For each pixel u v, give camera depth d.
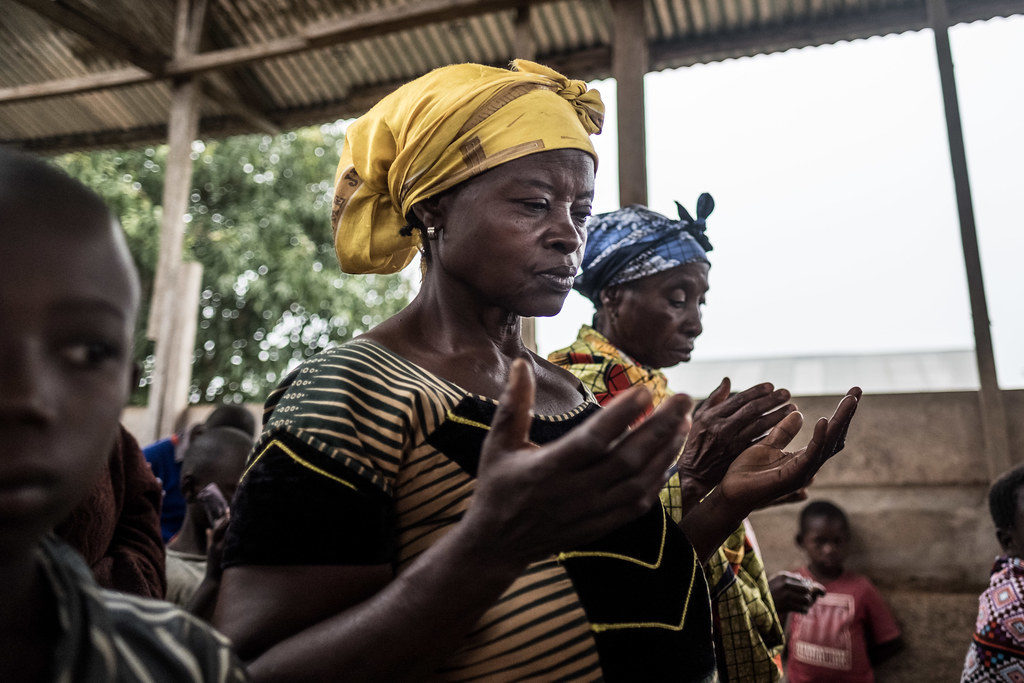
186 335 6.53
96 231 0.54
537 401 1.24
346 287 12.27
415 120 1.19
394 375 1.02
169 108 8.21
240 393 12.28
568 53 6.85
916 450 4.43
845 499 4.50
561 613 0.98
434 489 0.98
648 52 6.53
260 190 12.77
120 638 0.60
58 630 0.54
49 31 7.71
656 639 1.06
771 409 1.67
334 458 0.91
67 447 0.50
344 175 1.34
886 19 5.93
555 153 1.17
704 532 1.44
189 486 2.87
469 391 1.13
